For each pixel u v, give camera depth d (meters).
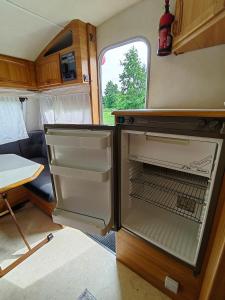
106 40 1.87
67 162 1.25
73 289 1.24
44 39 2.04
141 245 1.20
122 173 1.14
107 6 1.59
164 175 1.30
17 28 1.78
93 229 1.17
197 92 1.42
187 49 1.32
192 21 0.99
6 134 2.60
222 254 0.62
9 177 1.36
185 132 0.79
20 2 1.47
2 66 2.14
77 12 1.65
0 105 2.51
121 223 1.26
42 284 1.28
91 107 2.13
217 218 0.79
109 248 1.59
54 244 1.64
